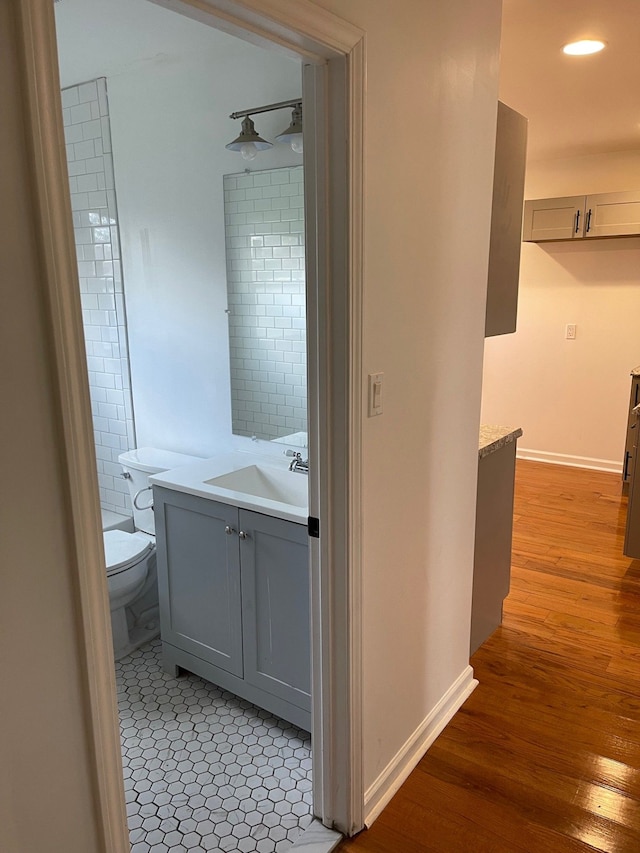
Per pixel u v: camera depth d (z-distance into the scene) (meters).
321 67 1.35
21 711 0.89
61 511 0.90
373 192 1.47
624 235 4.56
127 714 2.29
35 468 0.86
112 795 1.02
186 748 2.12
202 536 2.25
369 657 1.75
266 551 2.06
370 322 1.54
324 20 1.23
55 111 0.81
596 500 4.52
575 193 4.93
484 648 2.72
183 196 2.76
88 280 3.24
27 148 0.80
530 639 2.79
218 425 2.88
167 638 2.48
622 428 5.10
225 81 2.51
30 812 0.92
